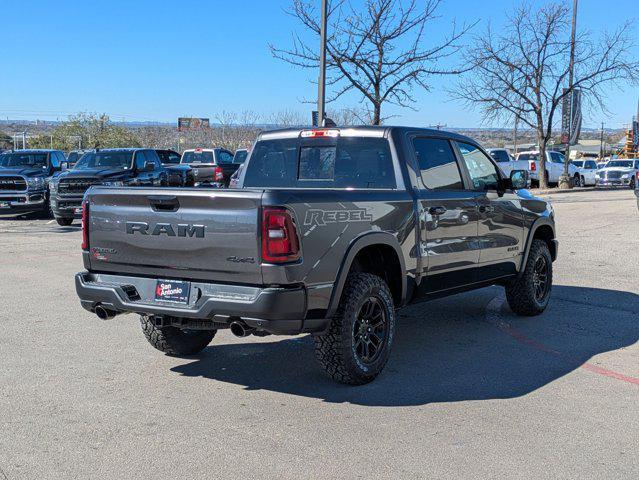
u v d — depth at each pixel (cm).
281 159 687
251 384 564
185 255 514
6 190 2078
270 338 719
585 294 940
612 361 632
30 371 594
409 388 554
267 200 483
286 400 525
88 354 648
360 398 530
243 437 453
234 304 489
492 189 734
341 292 528
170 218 519
